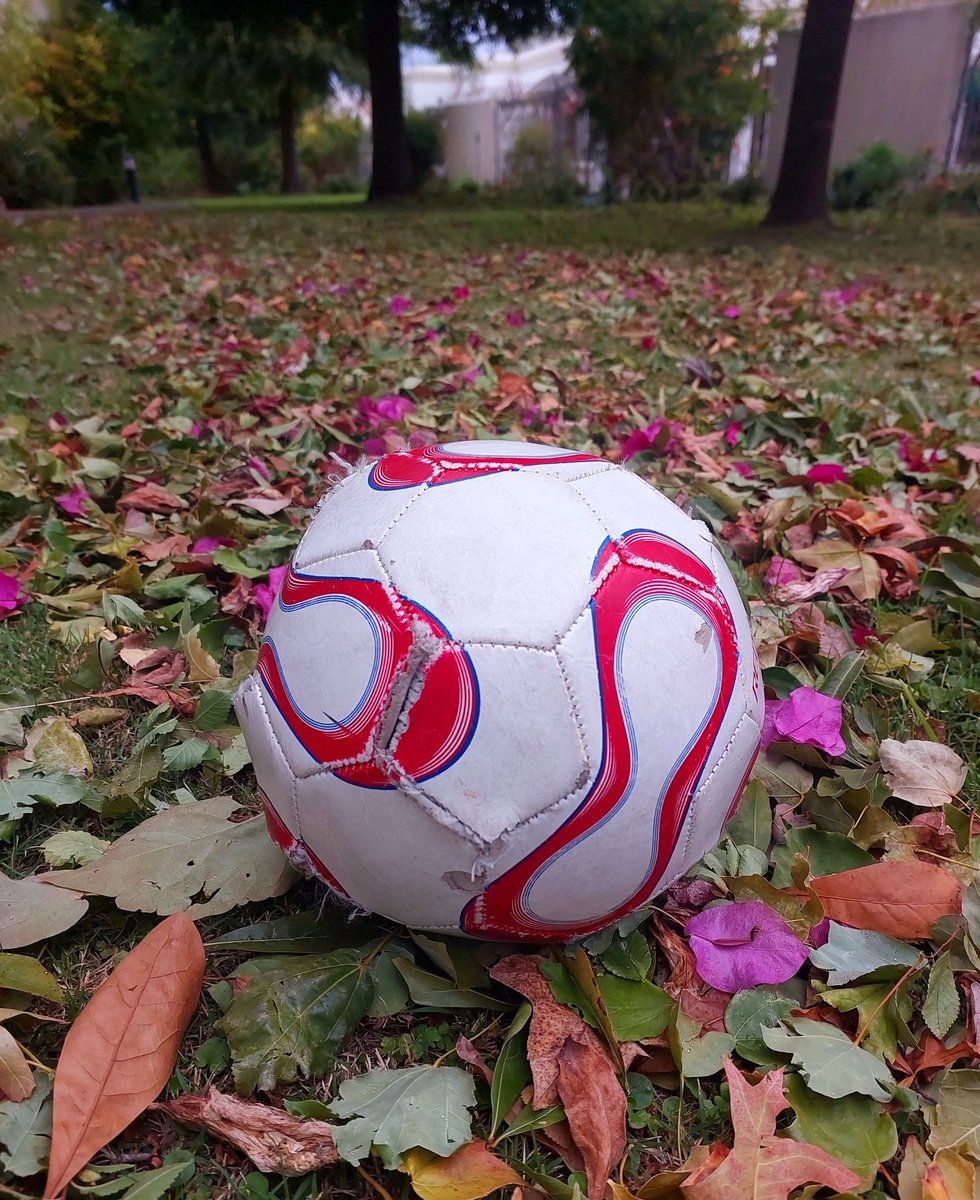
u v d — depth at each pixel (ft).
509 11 16.46
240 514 2.77
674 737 1.16
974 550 2.52
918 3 16.20
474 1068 1.25
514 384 3.79
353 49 18.07
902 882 1.40
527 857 1.12
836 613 2.26
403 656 1.11
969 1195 1.07
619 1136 1.13
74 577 2.44
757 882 1.44
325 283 6.82
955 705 2.00
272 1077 1.19
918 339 5.26
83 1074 1.11
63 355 4.65
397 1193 1.11
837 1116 1.17
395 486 1.28
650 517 1.28
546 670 1.09
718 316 5.66
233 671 2.02
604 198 17.53
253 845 1.51
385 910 1.25
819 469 2.87
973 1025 1.28
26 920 1.37
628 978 1.32
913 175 14.92
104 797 1.68
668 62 16.16
